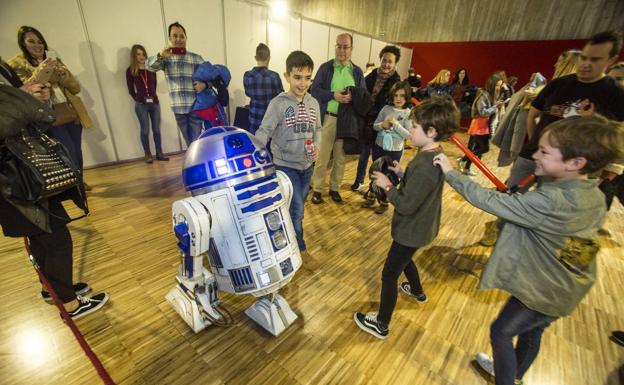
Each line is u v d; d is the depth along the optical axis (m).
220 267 1.33
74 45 3.21
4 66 1.91
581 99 1.79
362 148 3.16
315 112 1.92
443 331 1.62
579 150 0.84
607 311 1.85
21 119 1.13
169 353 1.41
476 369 1.42
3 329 1.49
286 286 1.92
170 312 1.65
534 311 1.04
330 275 2.05
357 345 1.51
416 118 1.27
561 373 1.43
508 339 1.11
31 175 1.16
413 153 5.61
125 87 3.69
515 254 1.01
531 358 1.20
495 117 4.34
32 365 1.33
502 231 1.07
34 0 2.88
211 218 1.23
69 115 2.65
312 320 1.66
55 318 1.56
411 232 1.33
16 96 1.14
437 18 8.40
